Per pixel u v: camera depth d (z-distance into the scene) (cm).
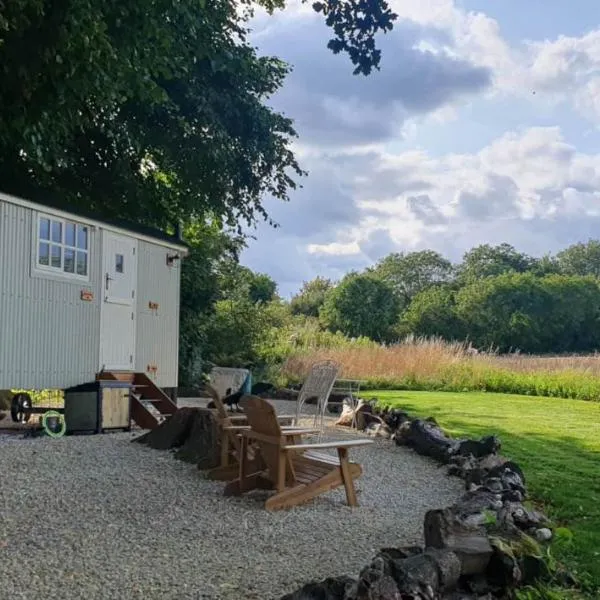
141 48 1138
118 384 1018
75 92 1037
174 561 414
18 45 925
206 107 1502
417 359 2042
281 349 2294
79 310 1062
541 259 7544
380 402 1427
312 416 1243
